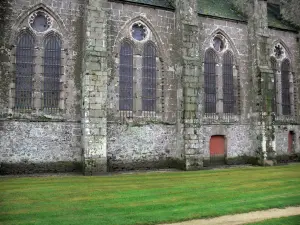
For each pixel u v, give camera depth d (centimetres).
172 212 1191
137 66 2419
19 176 1989
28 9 2148
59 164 2162
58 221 1065
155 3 2541
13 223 1042
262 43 2808
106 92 2162
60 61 2214
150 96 2448
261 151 2702
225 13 2859
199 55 2611
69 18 2253
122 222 1065
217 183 1786
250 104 2822
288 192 1550
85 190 1566
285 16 3256
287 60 3112
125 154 2323
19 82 2112
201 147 2414
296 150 3078
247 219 1123
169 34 2533
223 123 2706
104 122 2145
